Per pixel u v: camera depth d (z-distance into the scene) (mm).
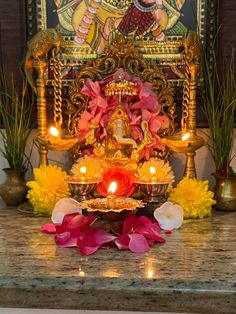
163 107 1088
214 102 1098
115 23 1092
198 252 777
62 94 1114
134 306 653
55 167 1044
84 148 1103
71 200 908
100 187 958
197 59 1033
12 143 1092
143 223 844
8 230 912
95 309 663
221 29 1085
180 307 646
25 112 1117
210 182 1172
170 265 714
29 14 1095
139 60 1070
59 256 758
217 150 1058
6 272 687
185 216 989
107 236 799
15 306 670
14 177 1096
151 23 1090
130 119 1051
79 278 666
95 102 1049
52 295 660
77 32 1099
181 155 1160
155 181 952
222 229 916
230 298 635
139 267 705
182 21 1092
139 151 1050
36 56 1040
